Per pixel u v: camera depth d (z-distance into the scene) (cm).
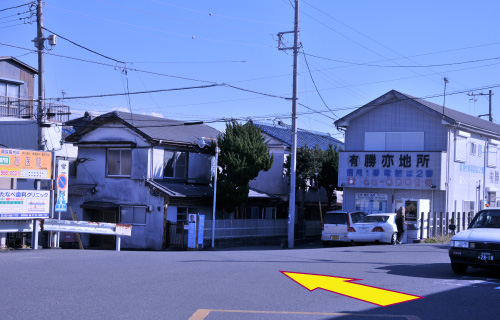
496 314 744
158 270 1154
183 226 2506
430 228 2547
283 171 3497
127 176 2780
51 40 2166
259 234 2967
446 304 812
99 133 2880
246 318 698
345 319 697
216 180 2662
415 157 2730
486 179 3288
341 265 1297
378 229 2273
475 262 1109
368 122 2986
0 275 1063
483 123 3450
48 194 1803
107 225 1962
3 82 3108
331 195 3528
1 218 1664
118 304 778
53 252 1636
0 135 2939
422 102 2933
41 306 763
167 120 3103
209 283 974
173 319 687
